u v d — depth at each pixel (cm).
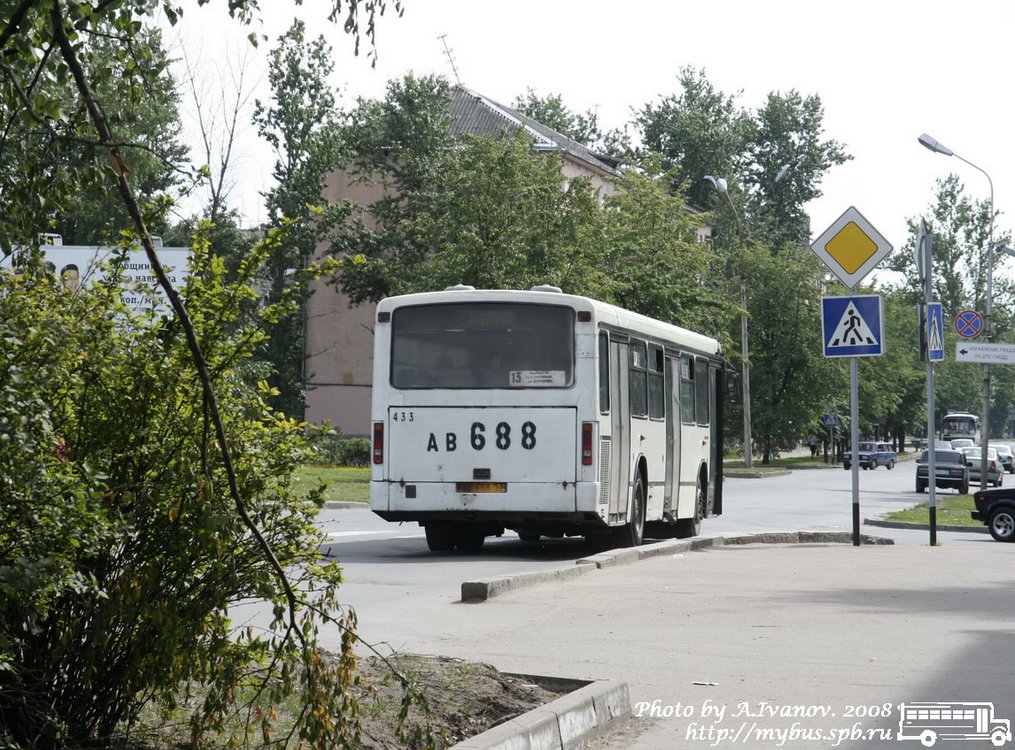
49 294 682
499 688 950
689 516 2962
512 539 2989
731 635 1327
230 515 669
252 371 714
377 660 1023
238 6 693
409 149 7781
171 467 684
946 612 1521
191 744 714
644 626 1382
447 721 862
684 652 1220
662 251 6353
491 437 2245
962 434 16350
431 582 1866
